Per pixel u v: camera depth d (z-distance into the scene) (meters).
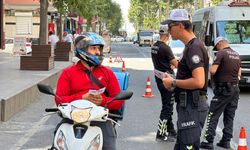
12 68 20.59
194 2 87.94
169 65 8.87
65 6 29.44
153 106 13.84
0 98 10.85
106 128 5.05
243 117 12.45
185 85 5.30
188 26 5.43
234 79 8.59
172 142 9.13
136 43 94.62
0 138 9.15
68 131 4.75
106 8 81.50
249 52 17.59
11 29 58.94
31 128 10.16
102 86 5.38
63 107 4.89
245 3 19.33
